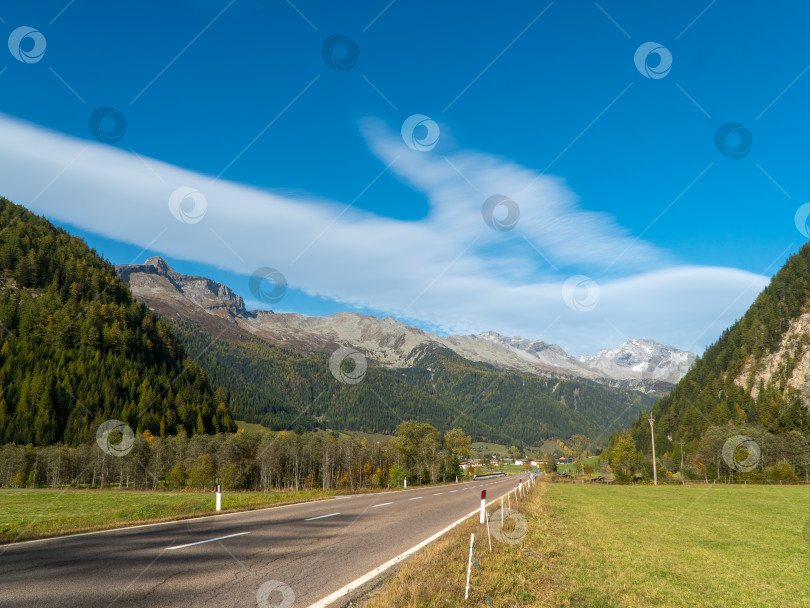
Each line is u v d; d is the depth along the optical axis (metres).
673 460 133.12
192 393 189.12
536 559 13.23
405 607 7.75
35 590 8.04
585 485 75.62
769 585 11.82
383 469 101.38
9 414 130.25
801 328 193.25
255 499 29.02
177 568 9.88
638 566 13.39
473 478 120.06
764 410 154.00
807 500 43.34
